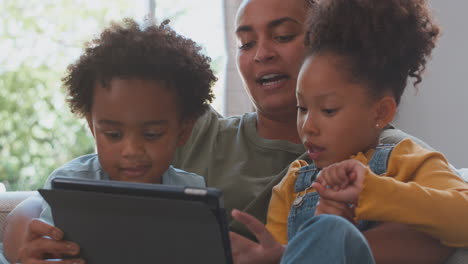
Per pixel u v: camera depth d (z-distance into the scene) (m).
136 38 1.17
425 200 0.95
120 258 0.90
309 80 1.10
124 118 1.12
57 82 4.64
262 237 0.96
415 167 1.06
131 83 1.13
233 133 1.42
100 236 0.90
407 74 1.16
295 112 1.36
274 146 1.37
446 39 2.39
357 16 1.12
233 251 0.98
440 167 1.05
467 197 0.97
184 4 3.98
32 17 4.64
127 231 0.87
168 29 1.32
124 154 1.12
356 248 0.77
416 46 1.16
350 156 1.11
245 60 1.36
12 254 1.14
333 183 0.98
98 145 1.16
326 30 1.13
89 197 0.87
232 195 1.32
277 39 1.33
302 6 1.33
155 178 1.16
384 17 1.12
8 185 4.57
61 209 0.92
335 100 1.08
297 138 1.40
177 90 1.20
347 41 1.10
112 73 1.14
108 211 0.87
